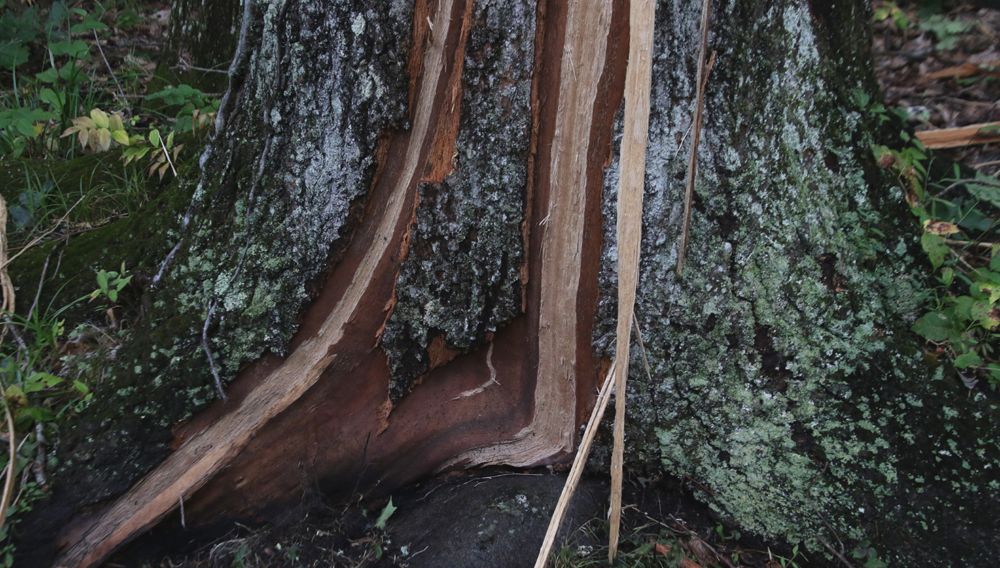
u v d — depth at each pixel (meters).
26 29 3.56
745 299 1.60
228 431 1.67
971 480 1.49
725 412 1.64
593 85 1.54
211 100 2.94
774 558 1.62
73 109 2.86
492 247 1.65
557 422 1.80
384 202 1.67
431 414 1.81
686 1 1.47
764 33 1.54
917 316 1.72
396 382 1.74
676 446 1.69
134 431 1.61
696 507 1.72
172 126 2.90
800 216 1.61
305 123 1.65
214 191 1.76
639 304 1.63
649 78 1.14
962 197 2.17
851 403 1.58
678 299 1.62
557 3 1.52
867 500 1.54
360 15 1.54
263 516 1.69
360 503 1.76
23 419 1.58
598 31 1.51
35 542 1.49
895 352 1.61
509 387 1.83
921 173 2.11
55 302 1.93
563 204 1.64
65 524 1.53
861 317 1.63
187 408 1.64
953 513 1.48
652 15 1.11
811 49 1.63
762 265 1.60
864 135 1.76
